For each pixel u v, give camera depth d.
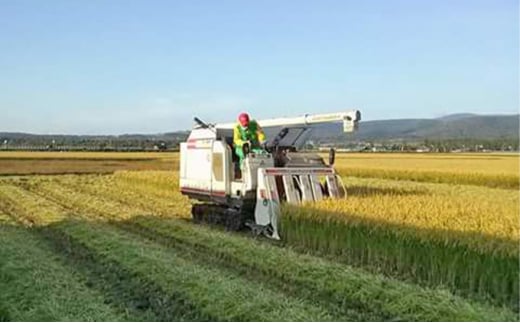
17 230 15.26
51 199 24.62
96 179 37.28
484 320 7.64
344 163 49.75
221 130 16.17
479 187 30.05
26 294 8.52
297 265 10.41
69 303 8.18
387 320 7.88
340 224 11.62
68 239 14.07
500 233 9.28
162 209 20.55
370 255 11.00
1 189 29.22
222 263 11.39
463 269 9.35
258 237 13.98
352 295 8.83
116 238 13.30
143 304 8.63
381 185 28.94
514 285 8.62
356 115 14.12
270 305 8.12
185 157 17.48
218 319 7.78
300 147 16.59
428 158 65.19
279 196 14.46
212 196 16.03
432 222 10.31
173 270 10.07
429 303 8.23
